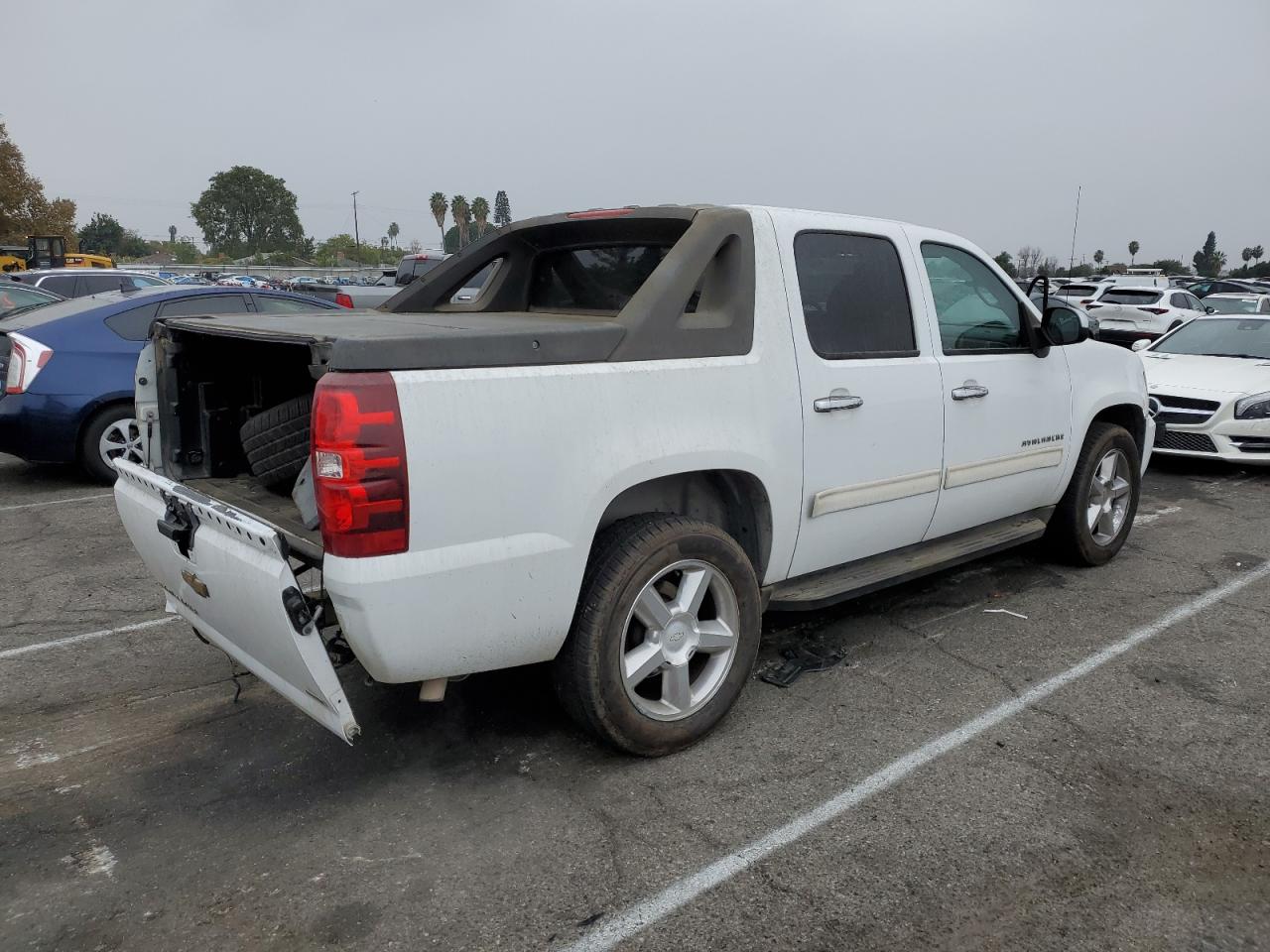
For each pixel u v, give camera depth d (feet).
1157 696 12.69
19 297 40.73
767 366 11.27
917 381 13.10
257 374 12.76
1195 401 27.09
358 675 13.34
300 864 9.16
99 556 19.31
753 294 11.27
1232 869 9.05
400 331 9.16
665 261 10.73
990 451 14.51
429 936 8.15
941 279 14.01
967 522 14.76
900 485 13.10
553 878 8.91
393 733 11.73
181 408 12.03
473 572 8.96
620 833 9.61
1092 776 10.68
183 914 8.45
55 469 28.48
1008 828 9.68
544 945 8.04
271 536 8.64
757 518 11.69
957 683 13.08
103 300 26.21
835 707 12.35
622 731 10.48
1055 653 14.14
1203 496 24.75
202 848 9.43
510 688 12.88
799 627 15.16
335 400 8.25
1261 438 26.20
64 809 10.14
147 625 15.53
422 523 8.61
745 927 8.24
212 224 391.86
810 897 8.63
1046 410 15.51
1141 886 8.80
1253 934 8.17
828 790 10.37
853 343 12.53
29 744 11.56
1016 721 11.98
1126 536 18.51
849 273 12.59
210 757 11.25
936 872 8.98
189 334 11.70
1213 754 11.19
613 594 10.07
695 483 11.75
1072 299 72.54
